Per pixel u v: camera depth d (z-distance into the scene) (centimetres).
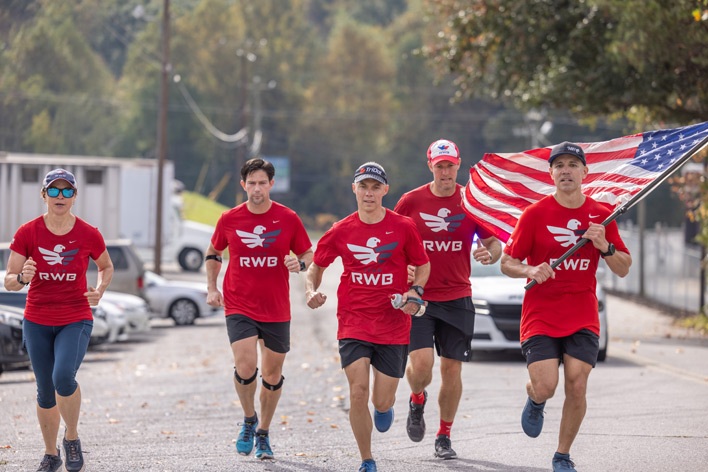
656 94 5978
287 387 4053
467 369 4369
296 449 2648
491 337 4628
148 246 12888
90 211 9450
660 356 4938
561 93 6406
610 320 7950
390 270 2247
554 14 6538
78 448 2289
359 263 2242
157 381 4469
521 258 2178
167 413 3444
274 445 2720
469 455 2508
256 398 3797
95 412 3491
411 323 2519
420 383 2519
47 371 2283
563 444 2155
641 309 9231
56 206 2247
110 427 3128
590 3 5553
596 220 2152
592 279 2166
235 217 2464
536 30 6544
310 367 4816
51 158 9462
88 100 19738
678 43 5319
